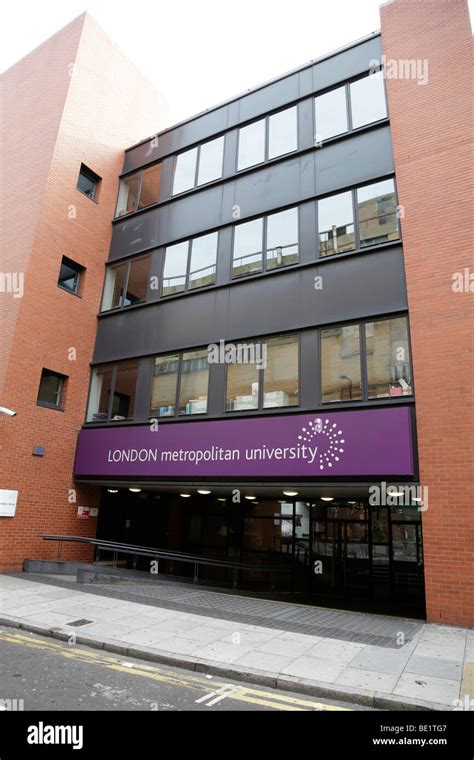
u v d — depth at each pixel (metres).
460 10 11.25
